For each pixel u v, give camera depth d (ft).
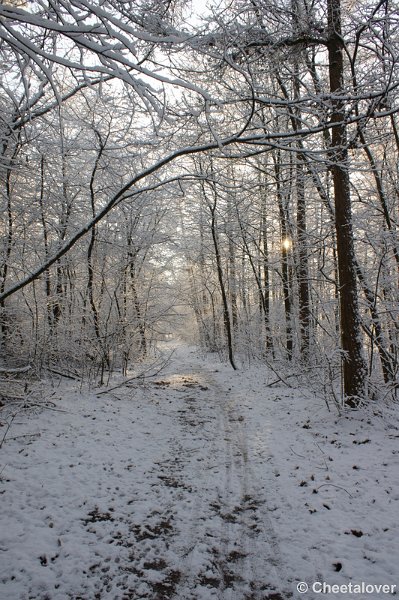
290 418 26.17
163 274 56.75
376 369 31.01
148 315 45.32
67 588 10.60
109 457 19.45
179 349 104.99
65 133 35.22
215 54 17.75
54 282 39.91
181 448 21.71
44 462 18.11
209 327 84.94
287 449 20.53
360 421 23.04
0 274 30.71
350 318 24.76
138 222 44.68
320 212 39.17
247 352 59.88
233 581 10.85
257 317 59.77
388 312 29.55
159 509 14.80
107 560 11.79
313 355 36.78
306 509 14.40
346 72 28.50
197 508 14.89
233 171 37.01
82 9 12.67
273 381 40.11
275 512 14.42
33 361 30.68
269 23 20.49
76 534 13.00
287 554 11.92
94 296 41.91
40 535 12.76
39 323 35.01
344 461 18.20
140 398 33.86
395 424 22.50
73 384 35.55
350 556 11.57
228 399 34.91
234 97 20.94
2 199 30.55
